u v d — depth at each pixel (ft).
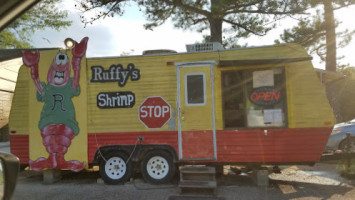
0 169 6.41
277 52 20.61
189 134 20.85
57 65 22.20
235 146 20.27
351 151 21.97
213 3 37.29
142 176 23.07
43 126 21.91
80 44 22.18
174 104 21.25
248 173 23.80
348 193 18.30
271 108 20.08
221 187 20.26
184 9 40.34
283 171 25.38
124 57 22.07
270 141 19.92
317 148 19.48
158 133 21.24
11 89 40.22
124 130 21.61
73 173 26.11
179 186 18.65
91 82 22.20
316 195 18.08
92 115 21.97
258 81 20.35
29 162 21.81
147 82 21.68
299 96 19.95
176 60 21.49
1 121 38.63
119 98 21.86
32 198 18.37
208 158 20.53
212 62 21.04
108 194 19.06
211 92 20.85
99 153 21.58
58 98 22.00
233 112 20.58
